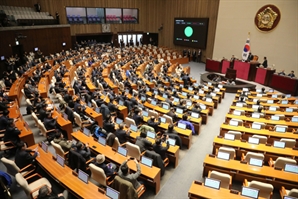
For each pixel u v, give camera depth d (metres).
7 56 18.62
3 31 18.08
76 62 21.92
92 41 31.11
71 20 28.78
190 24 28.23
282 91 16.92
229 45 23.64
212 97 13.37
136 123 9.24
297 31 17.95
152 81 16.45
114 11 35.31
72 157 6.21
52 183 6.19
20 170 5.73
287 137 8.02
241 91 15.05
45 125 8.51
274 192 6.03
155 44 34.09
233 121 8.95
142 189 5.54
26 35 21.02
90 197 4.84
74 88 13.56
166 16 31.59
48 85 16.38
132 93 13.49
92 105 11.20
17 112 9.69
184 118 9.16
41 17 24.55
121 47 31.58
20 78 15.50
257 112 10.45
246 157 6.49
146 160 6.11
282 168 6.17
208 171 6.55
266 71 17.98
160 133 8.46
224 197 4.84
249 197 4.83
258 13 20.39
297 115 10.43
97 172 5.54
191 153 8.42
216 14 25.34
